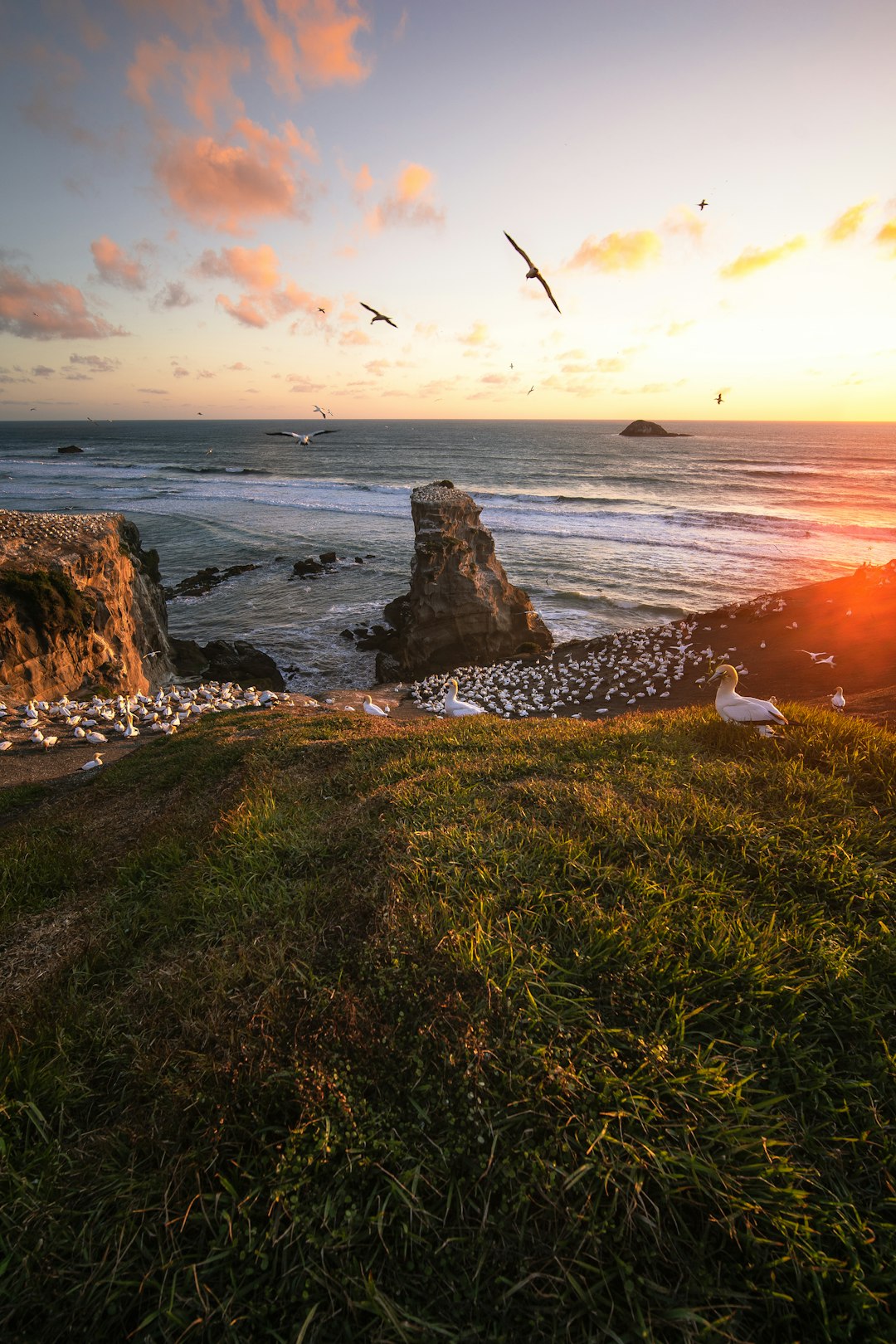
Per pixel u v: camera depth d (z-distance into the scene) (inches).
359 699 876.0
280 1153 122.7
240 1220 114.7
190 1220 115.9
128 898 255.9
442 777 276.4
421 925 165.5
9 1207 125.9
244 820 280.1
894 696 569.6
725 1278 103.2
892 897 174.9
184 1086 137.5
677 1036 136.0
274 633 1675.7
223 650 1432.1
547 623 1674.5
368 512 3358.8
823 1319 95.7
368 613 1818.4
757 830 204.2
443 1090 127.0
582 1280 101.7
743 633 1059.3
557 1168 112.4
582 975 153.6
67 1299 111.4
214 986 171.0
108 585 1031.6
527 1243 107.0
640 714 406.0
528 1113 120.6
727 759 281.7
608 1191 113.2
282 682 1374.3
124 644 1047.0
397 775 306.0
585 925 167.9
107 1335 106.6
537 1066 128.9
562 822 222.4
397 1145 120.0
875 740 271.9
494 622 1419.8
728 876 189.6
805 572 2001.7
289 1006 154.6
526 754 306.8
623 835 205.5
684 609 1728.6
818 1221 107.3
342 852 232.8
